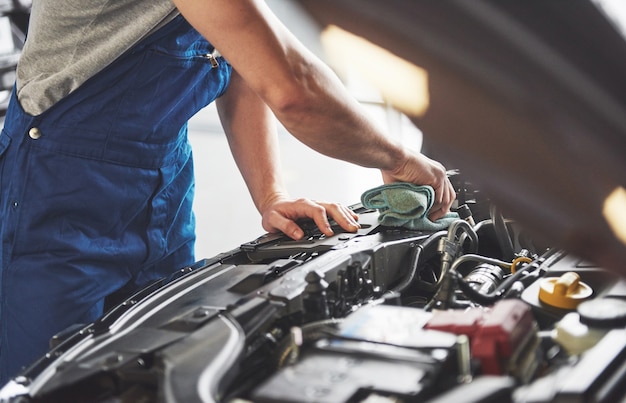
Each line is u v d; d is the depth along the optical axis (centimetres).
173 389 71
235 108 162
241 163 162
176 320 89
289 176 415
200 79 142
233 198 396
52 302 132
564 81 56
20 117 133
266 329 88
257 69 98
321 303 89
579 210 62
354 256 111
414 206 128
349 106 107
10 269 134
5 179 135
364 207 147
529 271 106
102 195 135
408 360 69
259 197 157
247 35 96
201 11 96
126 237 143
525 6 54
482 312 80
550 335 82
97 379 80
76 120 131
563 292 90
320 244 124
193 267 121
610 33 55
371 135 114
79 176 133
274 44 97
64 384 77
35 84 130
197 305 97
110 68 129
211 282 107
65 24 124
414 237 126
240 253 128
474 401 63
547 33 55
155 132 139
